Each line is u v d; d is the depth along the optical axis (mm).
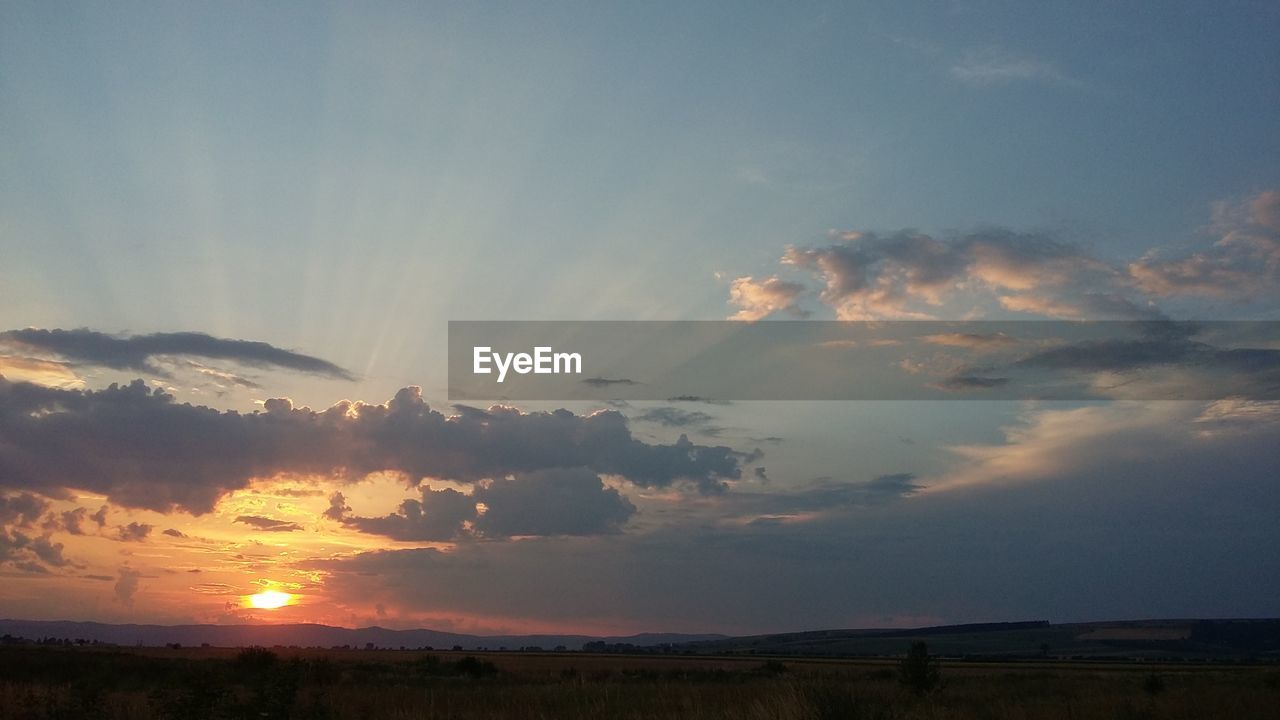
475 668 58406
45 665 42094
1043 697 33250
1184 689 37344
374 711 24094
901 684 31094
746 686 31719
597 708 24016
